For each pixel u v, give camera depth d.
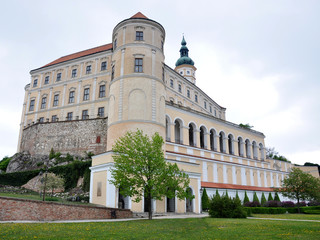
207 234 14.28
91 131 47.25
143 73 36.97
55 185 31.77
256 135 68.69
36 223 16.89
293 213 38.50
